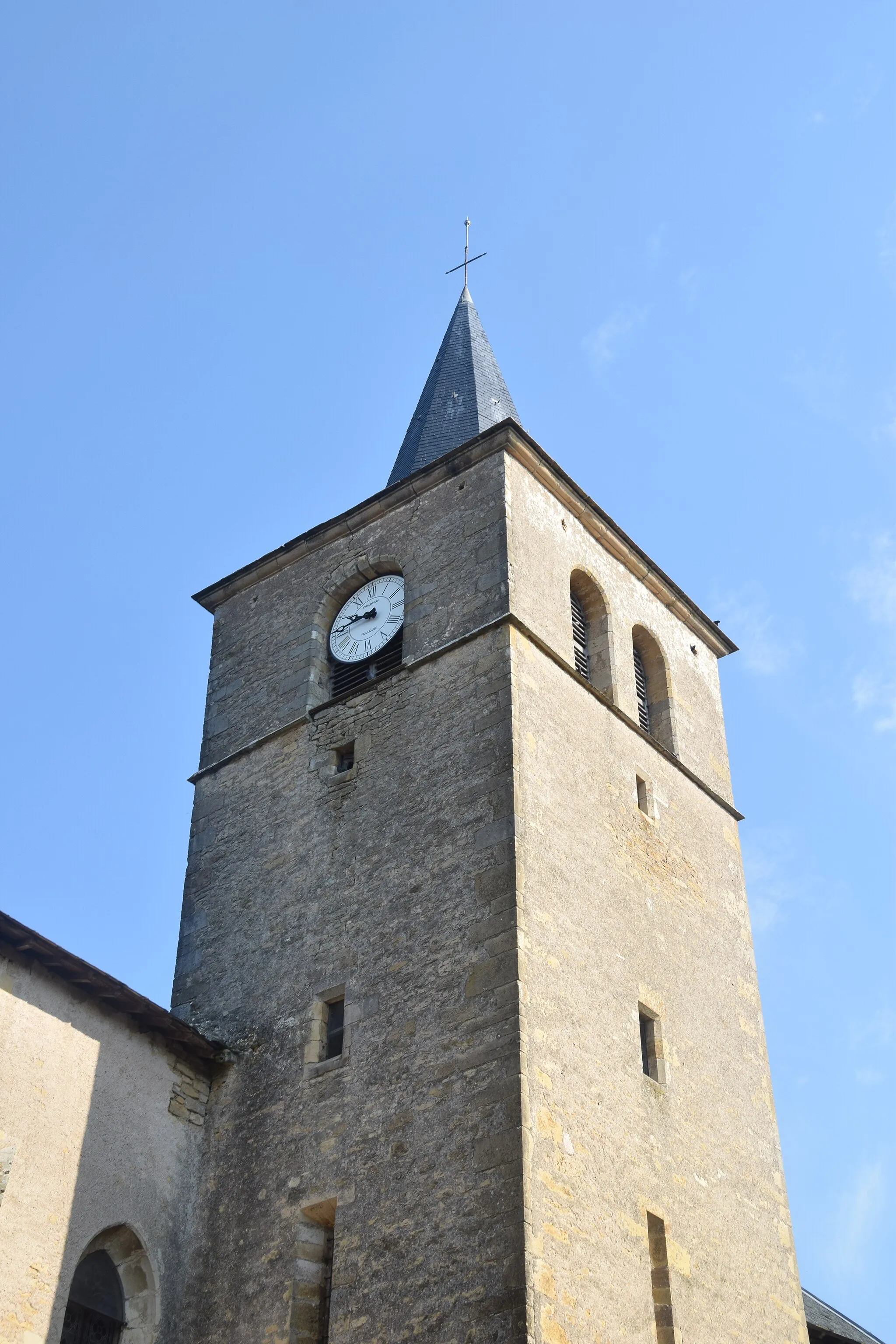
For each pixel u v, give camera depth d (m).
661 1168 17.05
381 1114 16.31
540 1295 14.32
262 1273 16.20
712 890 20.94
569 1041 16.48
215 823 20.70
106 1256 16.42
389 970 17.34
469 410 25.42
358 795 19.20
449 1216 15.11
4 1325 14.58
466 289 29.02
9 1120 15.46
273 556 22.94
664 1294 16.14
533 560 20.34
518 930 16.48
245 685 21.95
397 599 21.02
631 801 20.00
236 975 18.91
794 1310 18.23
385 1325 14.91
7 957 16.09
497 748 18.06
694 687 23.16
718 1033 19.45
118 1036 17.11
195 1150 17.58
